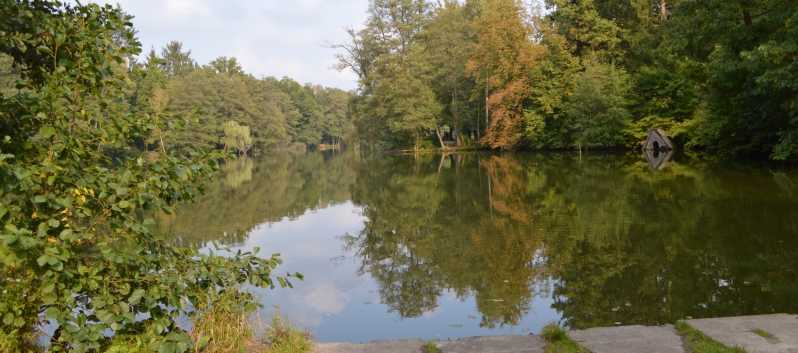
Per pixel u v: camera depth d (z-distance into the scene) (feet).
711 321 14.01
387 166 103.71
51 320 14.75
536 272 23.89
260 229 38.40
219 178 91.25
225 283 13.79
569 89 112.98
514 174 69.41
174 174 12.69
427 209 45.21
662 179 53.42
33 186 11.00
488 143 132.57
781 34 51.80
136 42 13.48
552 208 40.55
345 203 52.29
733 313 17.70
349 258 28.68
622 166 71.77
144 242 12.83
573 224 33.78
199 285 13.33
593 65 103.96
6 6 12.40
